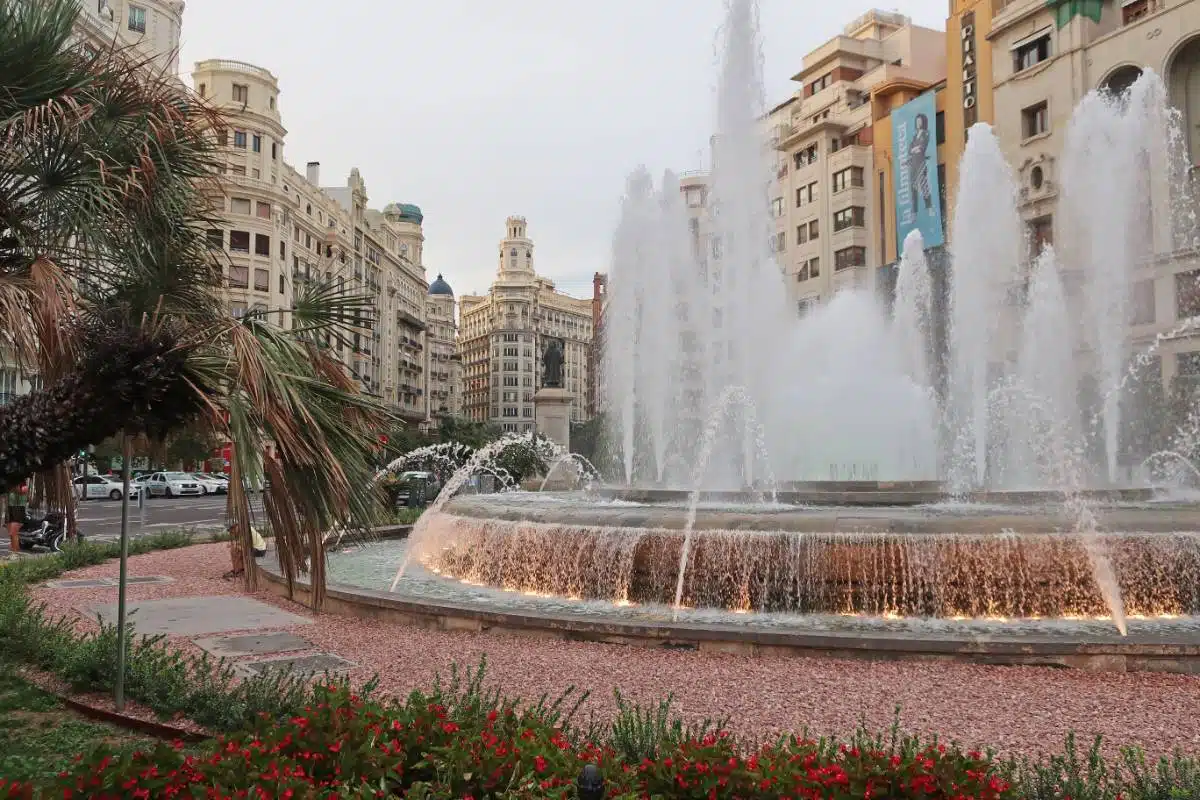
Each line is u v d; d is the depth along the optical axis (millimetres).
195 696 6348
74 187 5301
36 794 3947
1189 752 5445
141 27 49125
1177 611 9500
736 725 6062
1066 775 4918
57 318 4793
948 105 49062
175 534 20375
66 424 4945
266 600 11922
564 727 4965
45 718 6453
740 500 13867
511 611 9359
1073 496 12875
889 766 3939
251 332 5230
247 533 5332
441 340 142250
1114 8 40375
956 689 6902
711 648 8266
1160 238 35562
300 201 69625
